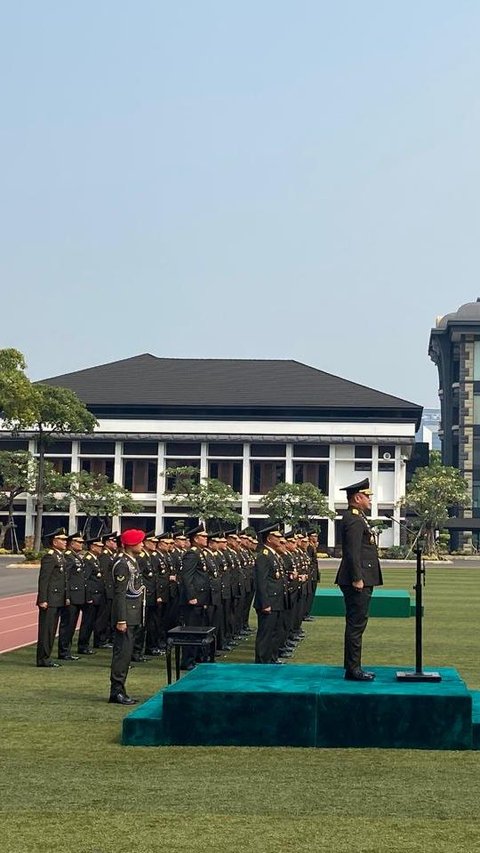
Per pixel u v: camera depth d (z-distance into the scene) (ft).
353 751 48.62
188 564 82.94
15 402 313.32
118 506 431.84
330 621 126.11
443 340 548.31
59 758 47.47
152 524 471.21
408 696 49.26
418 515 452.35
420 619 53.57
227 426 474.08
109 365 525.75
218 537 93.66
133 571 63.87
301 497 437.58
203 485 444.55
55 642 101.50
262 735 49.83
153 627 92.17
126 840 35.19
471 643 98.07
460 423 516.73
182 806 39.52
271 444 475.72
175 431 472.85
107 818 37.86
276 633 80.02
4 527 442.09
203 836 35.63
